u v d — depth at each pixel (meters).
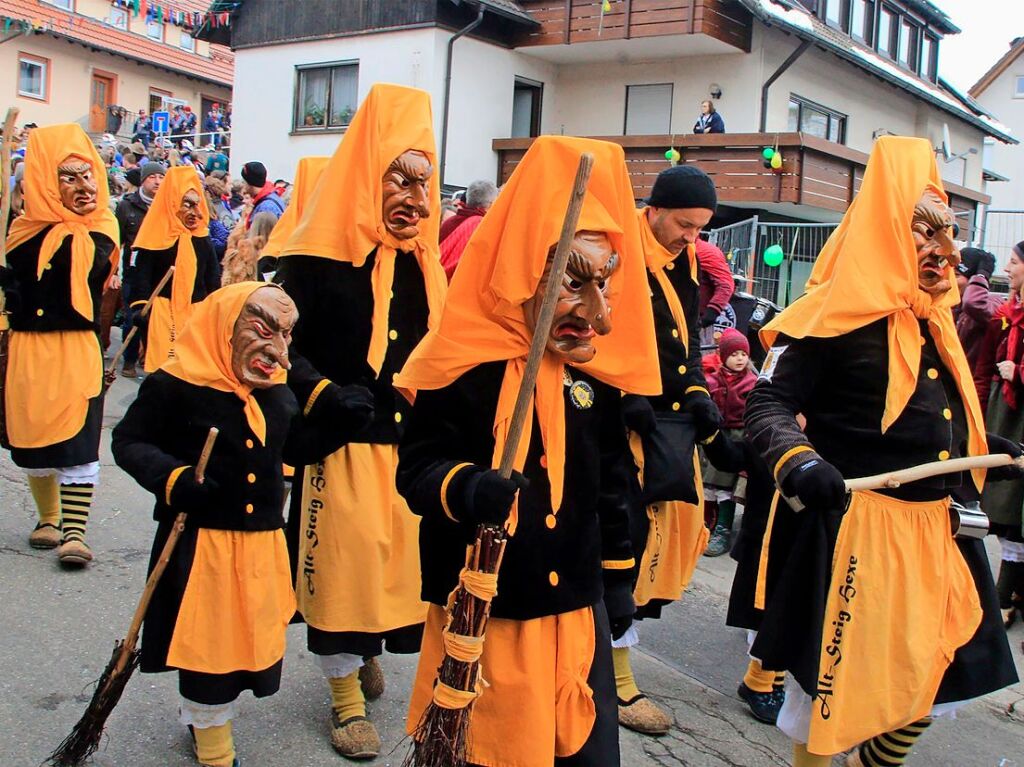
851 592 3.06
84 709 3.89
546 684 2.52
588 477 2.62
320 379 3.62
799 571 3.14
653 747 3.93
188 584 3.33
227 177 12.49
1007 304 5.72
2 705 3.87
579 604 2.56
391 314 3.87
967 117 23.78
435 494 2.43
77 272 5.44
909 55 24.12
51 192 5.50
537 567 2.49
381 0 18.25
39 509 5.63
